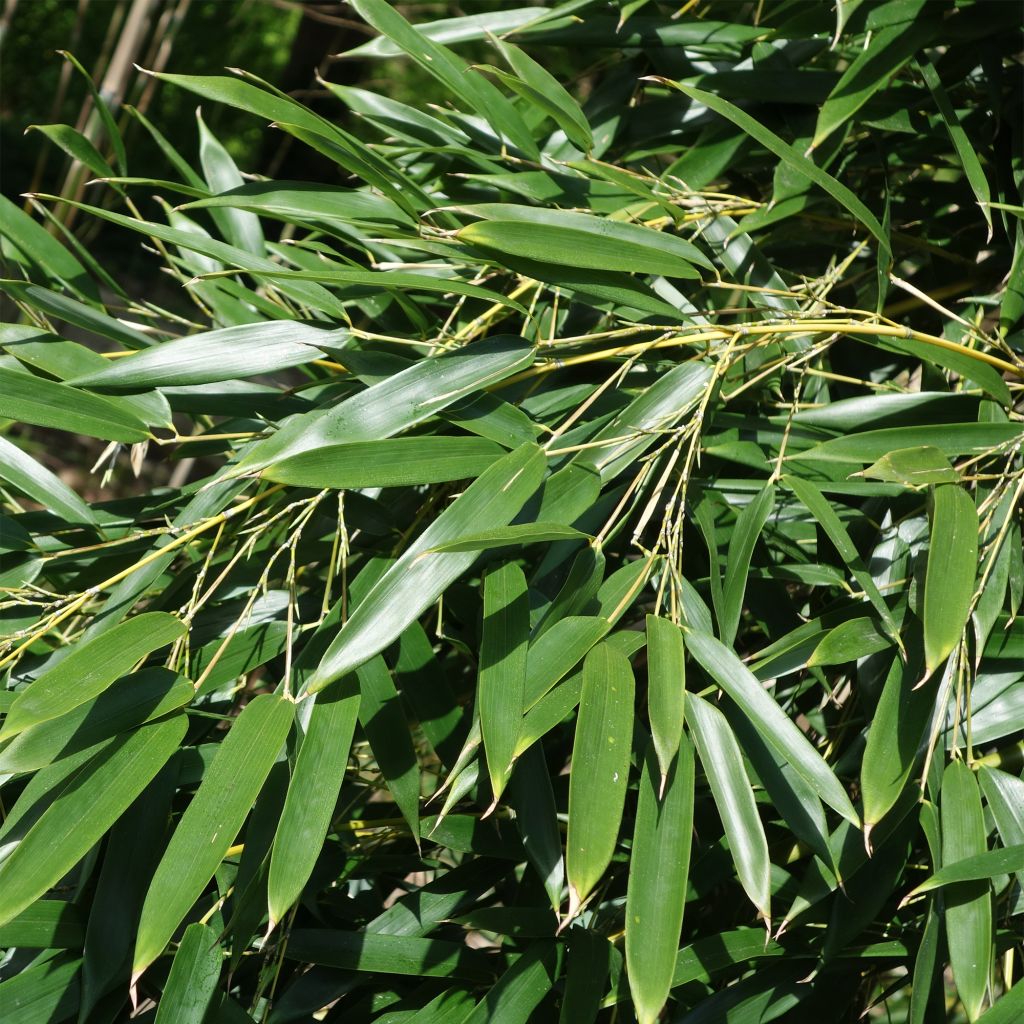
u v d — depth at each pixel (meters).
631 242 1.01
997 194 1.21
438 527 0.96
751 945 1.04
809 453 1.02
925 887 0.95
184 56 4.11
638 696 1.19
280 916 0.91
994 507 1.02
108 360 1.09
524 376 1.05
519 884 1.11
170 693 0.96
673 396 1.05
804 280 1.16
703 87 1.22
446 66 1.13
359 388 1.11
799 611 1.15
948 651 0.92
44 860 0.91
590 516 1.07
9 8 2.71
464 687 1.24
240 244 1.29
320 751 0.95
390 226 1.12
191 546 1.12
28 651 1.16
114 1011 1.01
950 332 1.19
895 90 1.22
